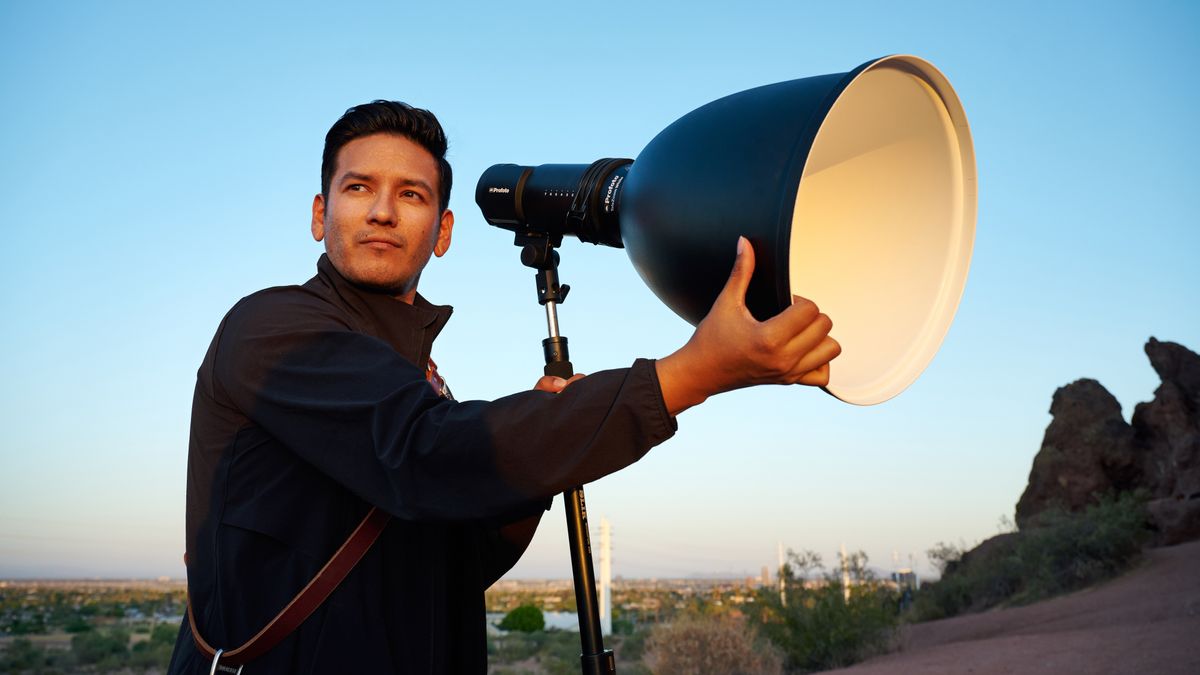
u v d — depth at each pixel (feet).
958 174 4.62
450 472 3.69
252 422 4.48
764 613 53.78
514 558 5.72
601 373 3.74
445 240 6.28
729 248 3.88
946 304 4.53
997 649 39.91
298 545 4.32
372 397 4.00
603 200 5.79
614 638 98.17
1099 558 64.54
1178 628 34.71
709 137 4.29
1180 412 84.07
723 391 3.68
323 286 5.16
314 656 4.12
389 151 5.24
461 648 5.03
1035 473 92.89
